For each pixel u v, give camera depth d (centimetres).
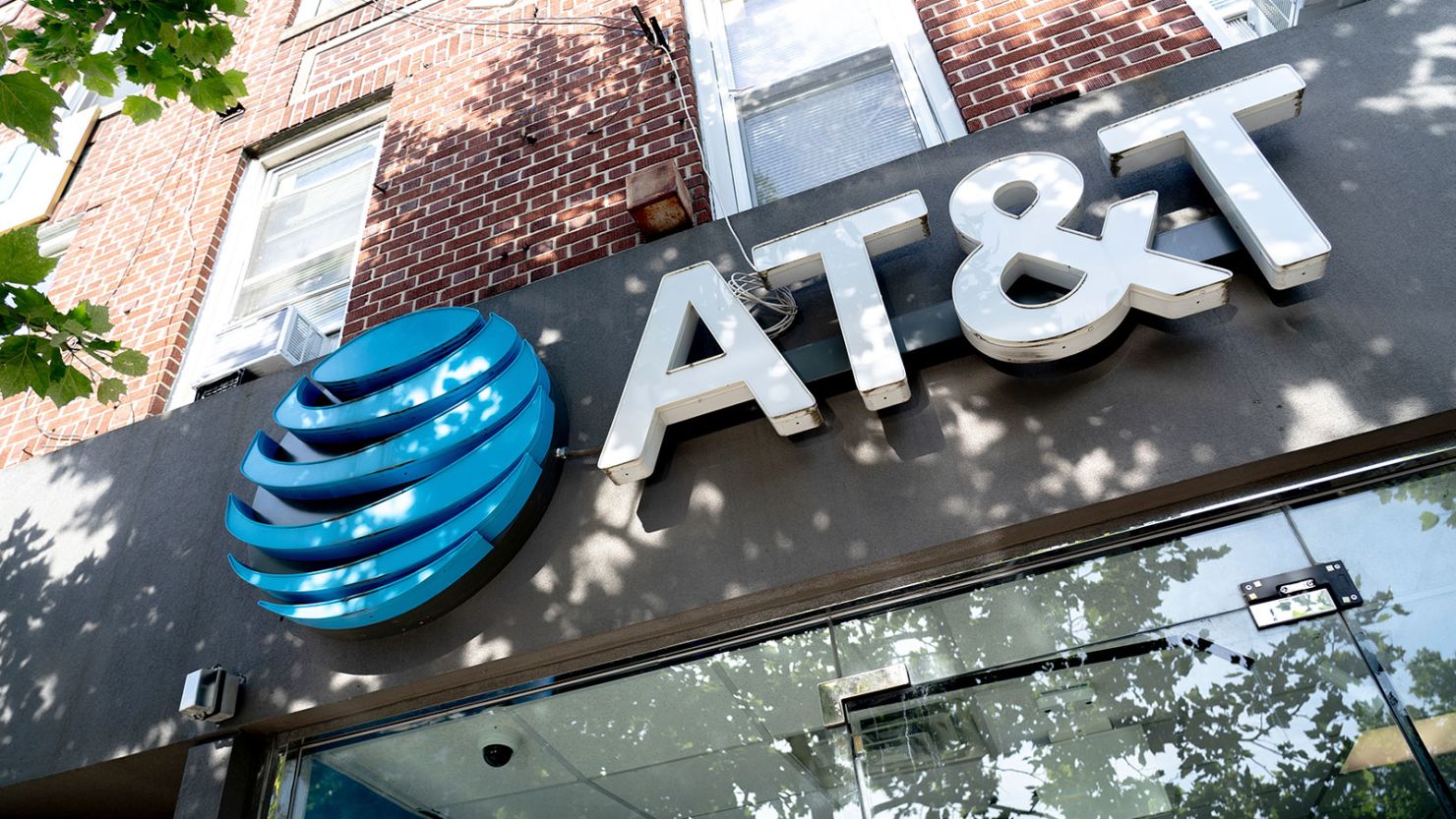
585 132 607
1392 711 301
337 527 418
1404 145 384
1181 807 310
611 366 459
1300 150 399
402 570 402
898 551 366
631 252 495
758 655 386
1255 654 324
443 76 705
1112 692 335
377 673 410
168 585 475
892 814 339
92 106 873
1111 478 353
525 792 394
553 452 436
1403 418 328
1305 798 299
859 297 398
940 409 390
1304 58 423
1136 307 368
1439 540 322
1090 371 377
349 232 673
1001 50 527
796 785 358
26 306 357
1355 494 339
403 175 650
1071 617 352
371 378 461
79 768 433
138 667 453
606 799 382
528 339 484
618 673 400
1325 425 336
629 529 409
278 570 438
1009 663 352
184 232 704
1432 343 338
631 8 637
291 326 583
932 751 346
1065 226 391
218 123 781
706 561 390
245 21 861
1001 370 389
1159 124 395
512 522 414
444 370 446
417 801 404
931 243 435
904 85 572
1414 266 355
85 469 543
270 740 433
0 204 812
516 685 411
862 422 398
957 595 371
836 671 371
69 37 431
